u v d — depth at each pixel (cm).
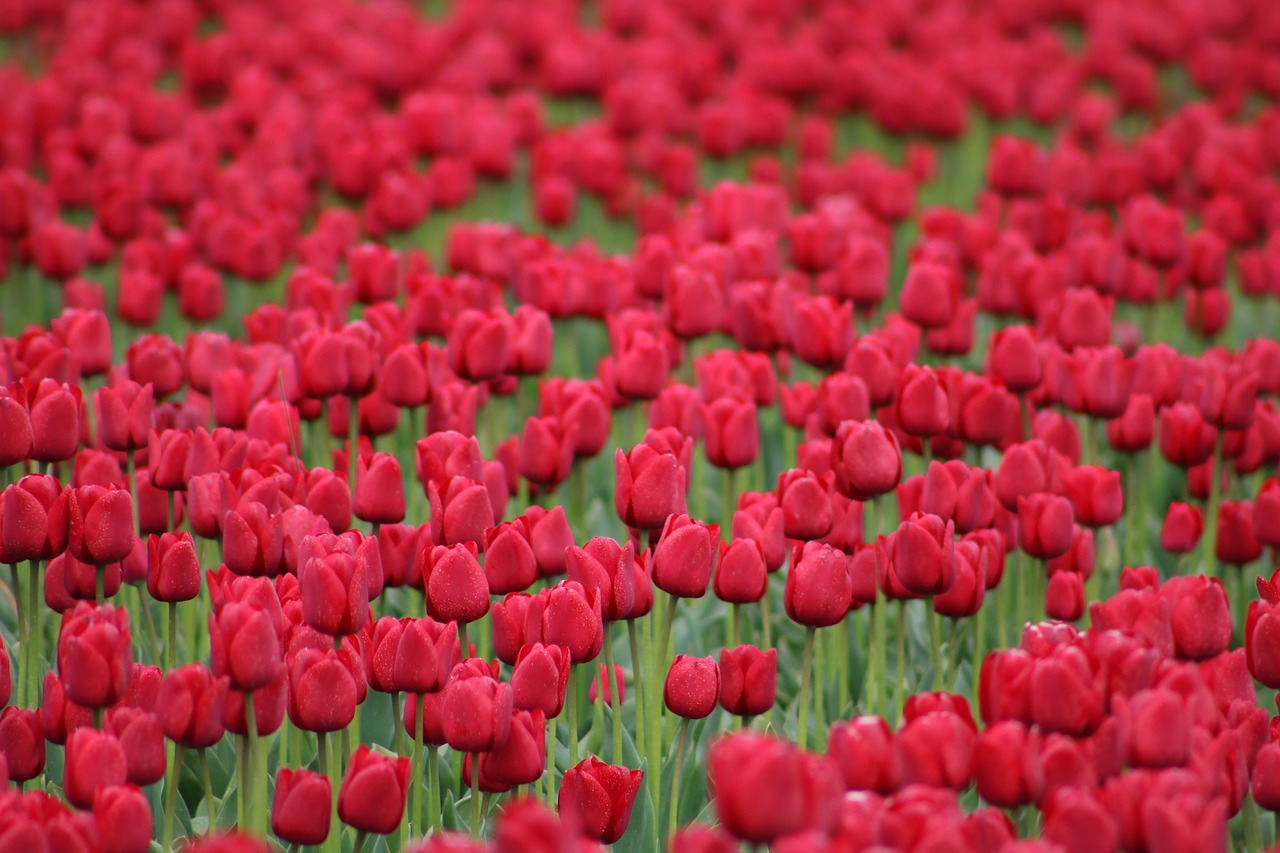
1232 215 932
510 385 672
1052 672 368
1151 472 757
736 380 618
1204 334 829
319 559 407
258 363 649
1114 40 1329
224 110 1080
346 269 909
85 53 1248
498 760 397
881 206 980
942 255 820
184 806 474
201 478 491
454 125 1041
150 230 897
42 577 588
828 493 521
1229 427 612
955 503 507
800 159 1163
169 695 380
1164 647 443
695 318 668
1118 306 964
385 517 493
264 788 412
